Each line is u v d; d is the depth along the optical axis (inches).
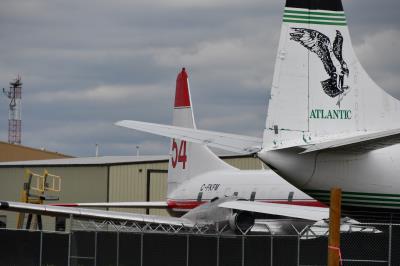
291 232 1637.6
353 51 1129.4
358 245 1220.5
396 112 1127.0
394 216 1147.3
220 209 1636.3
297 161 1122.7
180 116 2110.0
